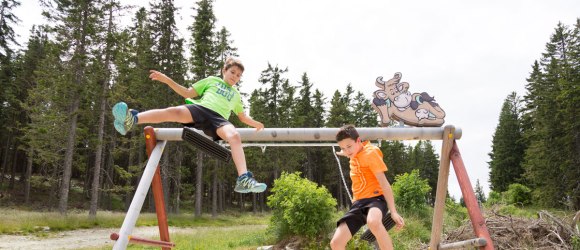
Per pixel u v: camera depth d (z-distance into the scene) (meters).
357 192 4.18
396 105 5.65
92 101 24.78
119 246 4.38
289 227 11.34
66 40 22.48
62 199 21.81
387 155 48.34
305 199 11.01
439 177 5.51
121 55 23.83
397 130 5.45
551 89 34.25
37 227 17.39
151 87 28.06
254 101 44.94
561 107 31.66
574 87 29.89
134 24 30.55
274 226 12.00
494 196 31.55
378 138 5.49
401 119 5.61
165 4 29.23
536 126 36.62
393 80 5.75
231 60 4.28
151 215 25.12
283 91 45.06
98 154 22.92
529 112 41.94
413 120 5.60
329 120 45.28
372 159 3.99
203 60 29.59
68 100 23.53
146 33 29.12
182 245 12.59
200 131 5.17
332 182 45.66
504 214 11.50
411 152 63.56
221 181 40.28
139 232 19.31
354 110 49.34
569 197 28.69
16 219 18.11
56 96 22.81
